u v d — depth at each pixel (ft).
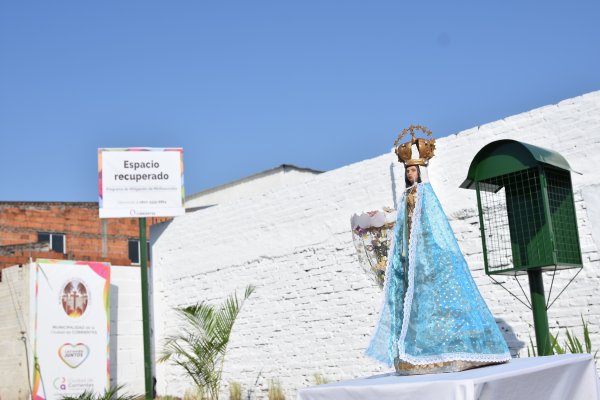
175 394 51.01
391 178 39.24
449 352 15.81
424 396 13.92
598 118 30.53
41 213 86.69
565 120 31.65
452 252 16.66
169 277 53.42
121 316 53.62
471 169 25.04
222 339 43.98
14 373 49.62
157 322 53.57
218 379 44.86
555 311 31.17
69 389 48.96
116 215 51.08
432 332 16.06
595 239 30.17
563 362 16.65
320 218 43.16
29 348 48.49
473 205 34.58
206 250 50.67
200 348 44.04
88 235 89.30
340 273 41.52
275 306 45.11
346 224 41.55
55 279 49.70
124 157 51.96
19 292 50.14
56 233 87.35
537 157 23.02
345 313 40.91
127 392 49.08
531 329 31.91
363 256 23.79
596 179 30.35
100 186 51.29
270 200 46.62
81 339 50.06
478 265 34.12
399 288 17.19
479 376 13.93
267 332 45.34
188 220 52.54
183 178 52.75
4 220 84.17
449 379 13.79
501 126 34.06
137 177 52.01
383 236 22.88
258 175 74.79
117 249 91.15
